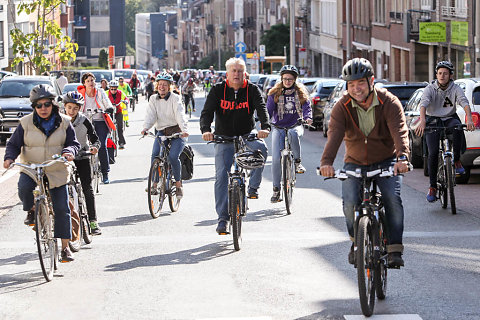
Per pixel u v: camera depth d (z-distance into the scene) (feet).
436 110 108.27
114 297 68.59
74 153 76.38
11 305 66.85
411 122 159.02
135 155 191.93
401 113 63.72
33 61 359.46
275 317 61.82
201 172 154.92
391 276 73.61
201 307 64.90
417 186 131.75
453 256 81.30
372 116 63.98
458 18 309.22
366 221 60.95
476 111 132.16
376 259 62.80
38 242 72.90
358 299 66.23
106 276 75.77
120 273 76.84
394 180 65.05
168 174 109.91
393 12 432.25
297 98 110.52
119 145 205.87
